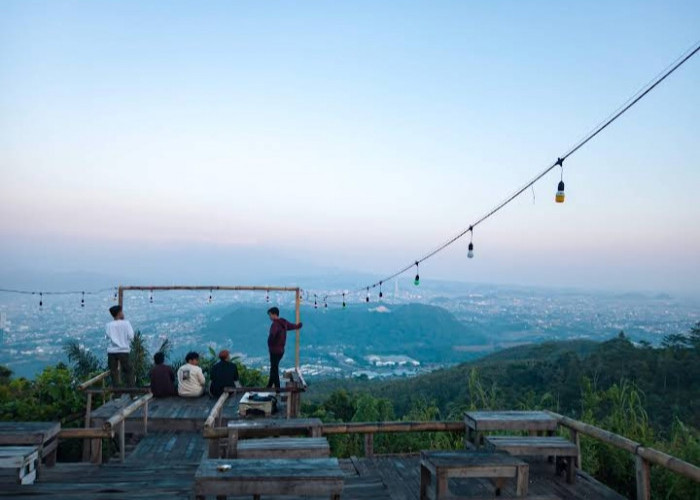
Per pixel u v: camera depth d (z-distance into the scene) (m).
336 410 17.47
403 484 5.63
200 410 8.99
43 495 5.01
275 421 6.24
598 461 6.75
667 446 6.62
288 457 5.20
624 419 7.23
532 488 5.62
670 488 5.74
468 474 4.72
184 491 5.17
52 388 10.04
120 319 10.97
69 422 9.64
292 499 5.08
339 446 10.06
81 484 5.34
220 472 4.32
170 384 10.16
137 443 8.14
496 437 6.00
